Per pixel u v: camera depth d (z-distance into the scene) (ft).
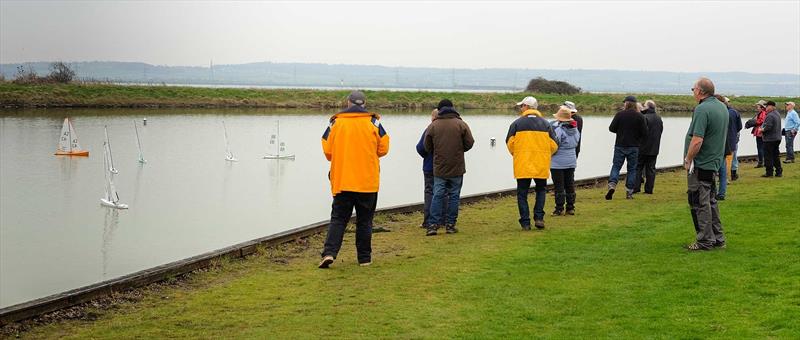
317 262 37.06
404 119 192.03
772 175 68.54
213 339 25.41
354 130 34.24
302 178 92.12
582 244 38.81
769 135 67.97
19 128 142.82
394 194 75.61
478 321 26.53
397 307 28.53
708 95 34.91
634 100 55.36
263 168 101.09
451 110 43.09
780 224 41.19
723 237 35.96
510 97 263.49
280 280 33.24
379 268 34.96
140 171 96.68
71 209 69.92
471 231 44.24
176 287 32.60
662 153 122.21
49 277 45.80
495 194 58.80
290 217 65.82
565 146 48.26
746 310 26.21
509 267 34.32
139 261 49.73
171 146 123.24
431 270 34.24
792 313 25.50
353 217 48.39
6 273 46.60
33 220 64.44
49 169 96.48
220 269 35.65
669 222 44.52
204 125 160.66
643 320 25.77
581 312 27.09
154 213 67.82
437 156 42.88
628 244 38.24
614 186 55.83
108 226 61.77
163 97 221.25
